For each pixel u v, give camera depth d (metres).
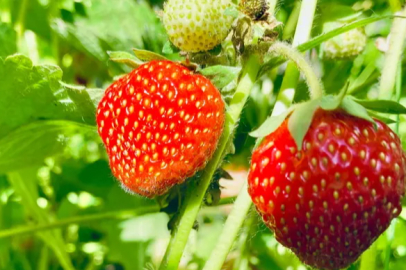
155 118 0.13
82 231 0.24
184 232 0.14
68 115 0.17
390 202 0.13
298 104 0.13
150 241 0.23
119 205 0.22
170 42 0.16
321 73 0.21
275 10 0.17
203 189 0.14
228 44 0.15
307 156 0.12
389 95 0.17
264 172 0.13
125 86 0.14
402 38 0.17
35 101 0.16
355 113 0.12
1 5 0.22
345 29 0.14
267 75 0.21
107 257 0.23
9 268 0.22
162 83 0.13
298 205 0.12
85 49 0.21
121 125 0.13
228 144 0.14
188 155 0.13
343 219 0.12
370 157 0.12
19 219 0.23
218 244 0.14
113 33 0.21
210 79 0.14
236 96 0.14
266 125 0.13
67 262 0.22
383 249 0.21
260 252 0.21
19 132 0.17
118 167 0.14
